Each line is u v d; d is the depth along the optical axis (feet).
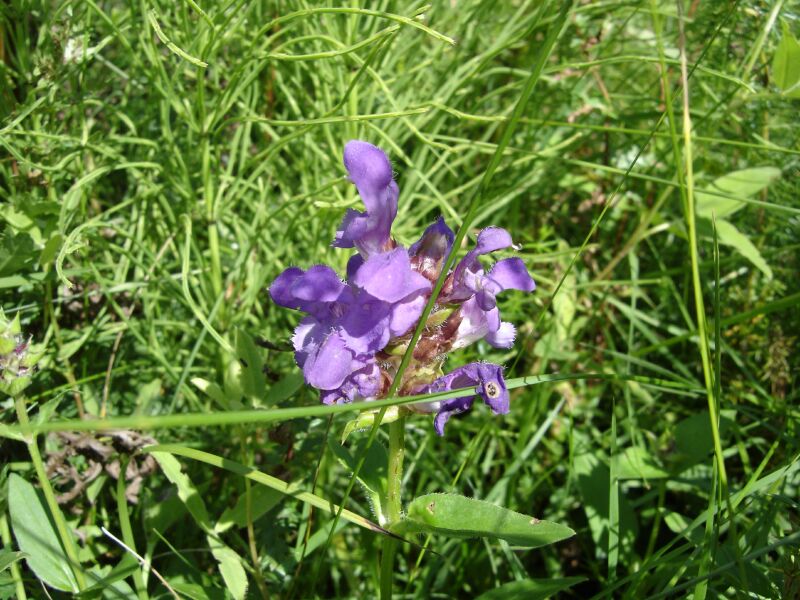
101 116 0.95
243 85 0.74
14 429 0.39
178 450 0.52
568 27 1.07
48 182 0.76
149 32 0.75
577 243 1.05
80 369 0.77
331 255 0.89
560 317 0.90
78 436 0.61
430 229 0.53
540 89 1.06
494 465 0.81
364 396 0.51
